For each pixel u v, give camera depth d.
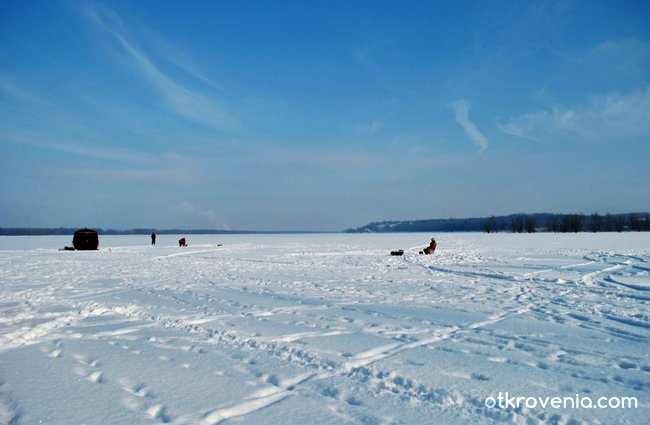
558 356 5.40
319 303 9.38
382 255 26.47
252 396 4.18
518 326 7.09
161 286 12.32
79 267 18.77
